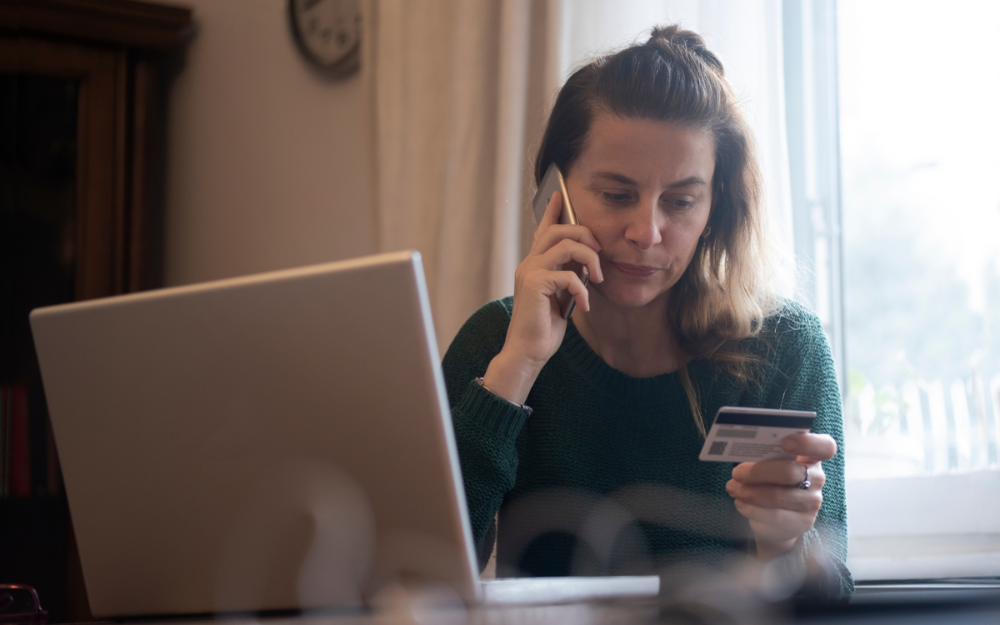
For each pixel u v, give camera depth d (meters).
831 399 1.20
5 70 2.45
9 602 0.82
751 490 0.89
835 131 1.68
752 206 1.20
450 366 1.27
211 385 0.65
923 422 1.54
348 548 0.63
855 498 1.54
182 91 2.82
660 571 1.11
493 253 1.86
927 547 1.47
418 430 0.60
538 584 0.67
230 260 2.72
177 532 0.69
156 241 2.79
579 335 1.22
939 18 1.56
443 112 2.12
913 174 1.59
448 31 2.12
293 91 2.61
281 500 0.65
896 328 1.60
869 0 1.64
